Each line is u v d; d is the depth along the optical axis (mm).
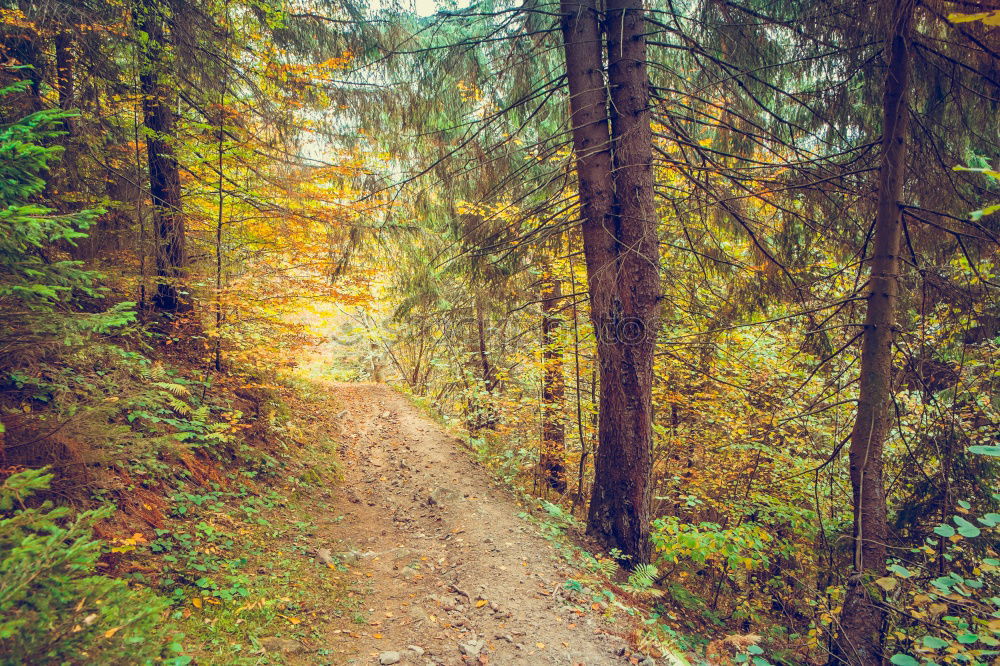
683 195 7965
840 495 7766
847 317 7059
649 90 6605
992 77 5086
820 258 7875
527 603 4773
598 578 5578
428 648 4129
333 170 8258
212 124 7586
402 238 9023
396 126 8336
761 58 6293
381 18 7922
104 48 6504
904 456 6648
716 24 6293
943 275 5789
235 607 3984
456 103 7609
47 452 3730
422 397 17141
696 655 4934
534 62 7332
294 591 4535
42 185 2770
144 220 7137
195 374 7133
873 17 5031
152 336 6934
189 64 6836
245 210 8438
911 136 5586
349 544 6039
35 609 2033
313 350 11039
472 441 10016
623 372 6426
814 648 6473
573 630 4434
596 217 6559
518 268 8156
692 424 9414
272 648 3684
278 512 6062
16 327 3143
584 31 6566
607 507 6562
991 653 3008
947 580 3486
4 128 2682
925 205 5723
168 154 7520
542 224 7457
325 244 8562
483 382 11609
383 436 11086
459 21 7074
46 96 6398
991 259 5781
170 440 4527
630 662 4125
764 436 8148
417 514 7277
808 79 6230
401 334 17781
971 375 6250
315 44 7992
